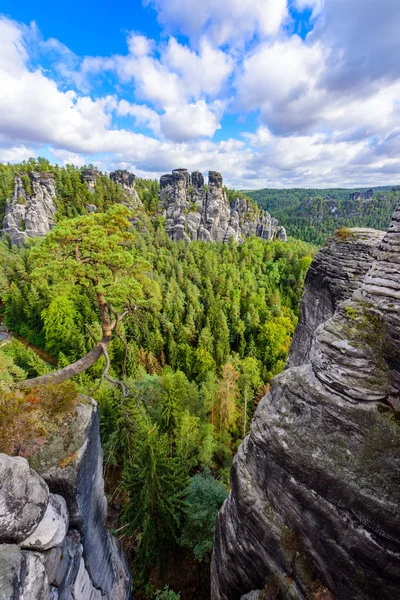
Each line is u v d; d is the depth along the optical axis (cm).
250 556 1031
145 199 15200
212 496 1709
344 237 1680
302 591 858
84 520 959
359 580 775
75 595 884
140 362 4519
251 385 3909
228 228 13950
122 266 1410
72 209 12112
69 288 1384
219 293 7712
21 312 6569
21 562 625
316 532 845
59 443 934
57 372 1416
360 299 946
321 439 853
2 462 689
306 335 1884
